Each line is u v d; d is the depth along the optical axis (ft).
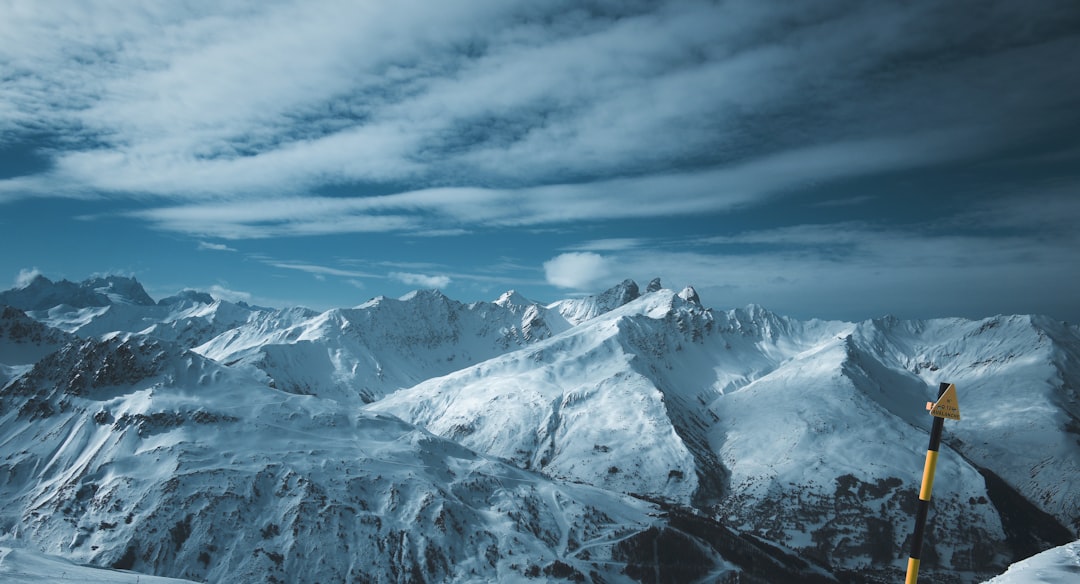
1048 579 142.41
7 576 254.68
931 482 120.78
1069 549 158.51
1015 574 152.25
